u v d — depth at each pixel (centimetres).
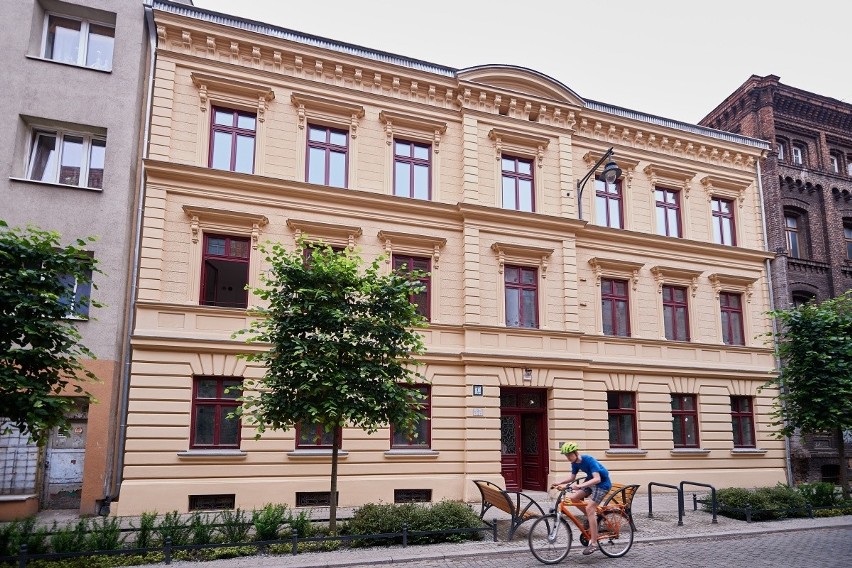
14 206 1466
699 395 2084
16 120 1506
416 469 1669
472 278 1823
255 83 1722
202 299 1581
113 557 944
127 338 1493
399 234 1770
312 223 1677
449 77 1938
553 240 1964
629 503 1084
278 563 938
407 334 1163
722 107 2742
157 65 1631
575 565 967
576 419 1850
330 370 1066
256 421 1083
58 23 1644
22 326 923
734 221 2345
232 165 1692
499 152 1967
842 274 2484
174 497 1431
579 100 2092
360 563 950
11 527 950
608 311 2050
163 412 1462
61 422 995
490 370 1780
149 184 1557
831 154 2709
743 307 2262
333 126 1809
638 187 2189
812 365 1631
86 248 1492
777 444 2162
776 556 1030
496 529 1113
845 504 1484
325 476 1579
